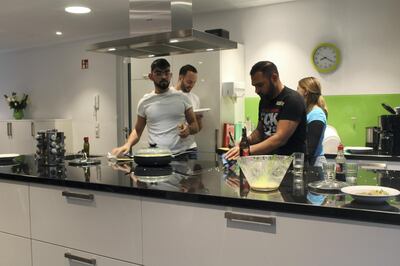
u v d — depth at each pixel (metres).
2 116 6.43
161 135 2.99
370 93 3.59
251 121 4.15
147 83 4.16
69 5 3.71
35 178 2.02
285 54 3.94
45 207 2.01
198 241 1.55
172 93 3.00
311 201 1.37
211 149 3.82
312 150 2.84
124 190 1.72
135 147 4.14
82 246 1.89
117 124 5.21
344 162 2.07
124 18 4.26
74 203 1.91
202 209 1.54
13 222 2.15
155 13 2.61
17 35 5.09
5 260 2.21
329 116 3.76
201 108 3.84
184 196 1.56
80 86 5.50
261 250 1.42
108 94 5.25
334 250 1.29
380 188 1.44
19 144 5.74
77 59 5.50
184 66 3.71
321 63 3.76
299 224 1.34
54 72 5.75
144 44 2.51
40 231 2.05
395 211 1.21
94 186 1.81
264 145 2.24
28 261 2.11
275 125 2.42
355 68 3.63
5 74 6.31
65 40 5.47
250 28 4.10
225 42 2.61
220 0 3.79
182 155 2.96
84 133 5.49
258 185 1.58
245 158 1.62
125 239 1.75
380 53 3.53
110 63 5.20
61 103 5.71
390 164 3.06
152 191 1.64
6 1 3.53
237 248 1.47
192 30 2.27
